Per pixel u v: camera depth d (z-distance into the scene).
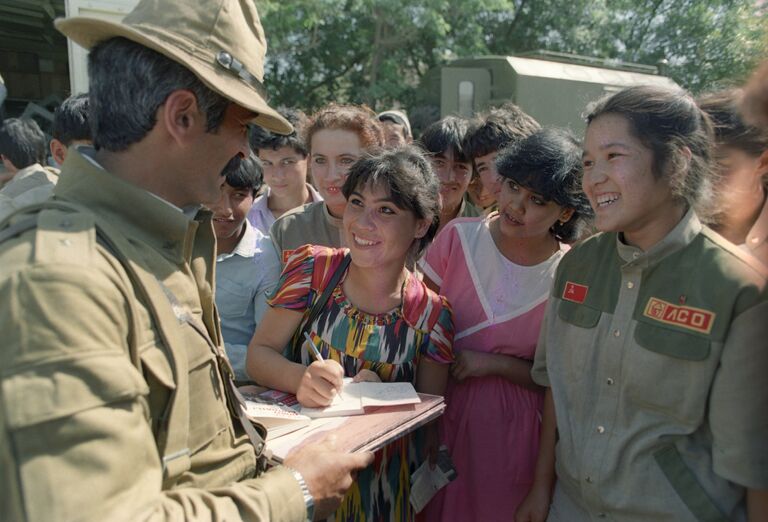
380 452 1.67
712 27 10.59
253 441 1.29
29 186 2.79
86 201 1.10
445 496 1.94
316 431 1.40
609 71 9.86
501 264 1.98
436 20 11.08
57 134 2.42
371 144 2.42
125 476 0.86
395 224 1.68
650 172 1.30
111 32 1.10
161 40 1.09
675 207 1.36
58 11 6.11
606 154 1.34
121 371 0.89
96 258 0.94
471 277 2.00
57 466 0.80
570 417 1.53
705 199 1.36
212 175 1.21
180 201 1.21
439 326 1.78
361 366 1.72
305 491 1.12
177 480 1.04
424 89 10.15
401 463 1.75
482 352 1.95
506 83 8.77
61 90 6.66
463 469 1.93
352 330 1.73
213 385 1.18
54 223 0.96
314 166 2.45
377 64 12.05
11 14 6.13
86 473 0.82
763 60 1.00
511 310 1.95
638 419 1.38
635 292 1.40
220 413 1.19
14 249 0.91
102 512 0.82
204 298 1.28
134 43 1.10
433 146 2.76
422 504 1.77
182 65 1.10
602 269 1.52
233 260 2.35
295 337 1.81
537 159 1.80
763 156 1.35
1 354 0.83
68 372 0.83
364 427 1.42
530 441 1.91
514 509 1.90
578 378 1.50
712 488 1.30
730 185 1.39
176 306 1.10
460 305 2.00
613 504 1.40
